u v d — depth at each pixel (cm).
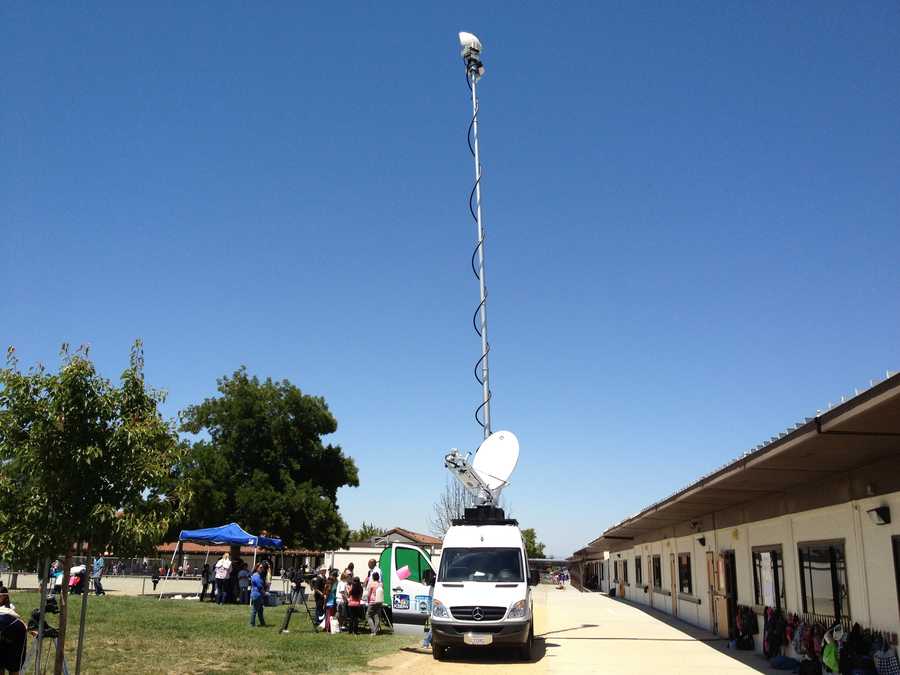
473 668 1465
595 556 6412
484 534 1734
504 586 1598
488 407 2091
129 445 892
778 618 1592
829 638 1300
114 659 1336
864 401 838
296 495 4084
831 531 1357
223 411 4175
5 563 867
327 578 2106
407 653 1645
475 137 2239
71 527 858
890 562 1142
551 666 1505
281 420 4212
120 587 3744
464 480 1806
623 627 2462
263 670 1298
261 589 2048
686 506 2050
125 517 880
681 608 2792
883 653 1133
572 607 3634
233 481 4066
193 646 1542
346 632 1988
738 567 1942
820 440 1005
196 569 4847
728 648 1828
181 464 961
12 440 855
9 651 999
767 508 1692
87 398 885
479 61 2248
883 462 1153
